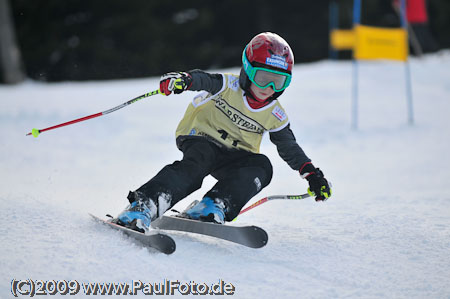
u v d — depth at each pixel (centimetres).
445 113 4228
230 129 1126
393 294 852
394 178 2153
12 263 841
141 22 9238
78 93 4878
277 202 1579
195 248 974
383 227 1204
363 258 1001
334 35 6494
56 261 859
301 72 6184
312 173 1126
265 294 829
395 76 5869
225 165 1138
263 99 1098
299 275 912
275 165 2403
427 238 1116
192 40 10012
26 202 1202
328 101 4675
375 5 9894
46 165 2294
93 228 1031
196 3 9888
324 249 1045
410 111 3869
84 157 2556
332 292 852
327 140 3284
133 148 2867
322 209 1453
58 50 8831
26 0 8781
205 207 1042
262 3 10075
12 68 7731
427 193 1716
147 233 919
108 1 9112
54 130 3256
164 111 4097
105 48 8919
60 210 1164
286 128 1161
